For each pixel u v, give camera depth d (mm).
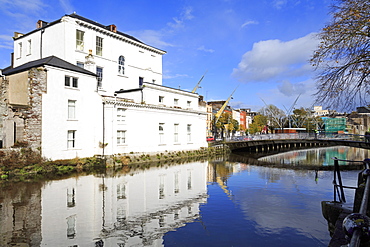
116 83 32344
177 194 14008
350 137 38562
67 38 26875
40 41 29188
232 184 17141
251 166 27375
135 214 10414
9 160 18000
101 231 8531
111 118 24750
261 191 15023
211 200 12875
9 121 19750
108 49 31328
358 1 9492
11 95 22062
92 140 24094
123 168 23203
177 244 7727
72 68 22734
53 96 21234
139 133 27812
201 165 27312
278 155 42406
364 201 3879
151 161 28641
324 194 14281
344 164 29984
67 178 17734
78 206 11242
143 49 36594
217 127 64125
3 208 10797
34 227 8719
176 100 34250
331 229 7730
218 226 9242
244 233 8641
